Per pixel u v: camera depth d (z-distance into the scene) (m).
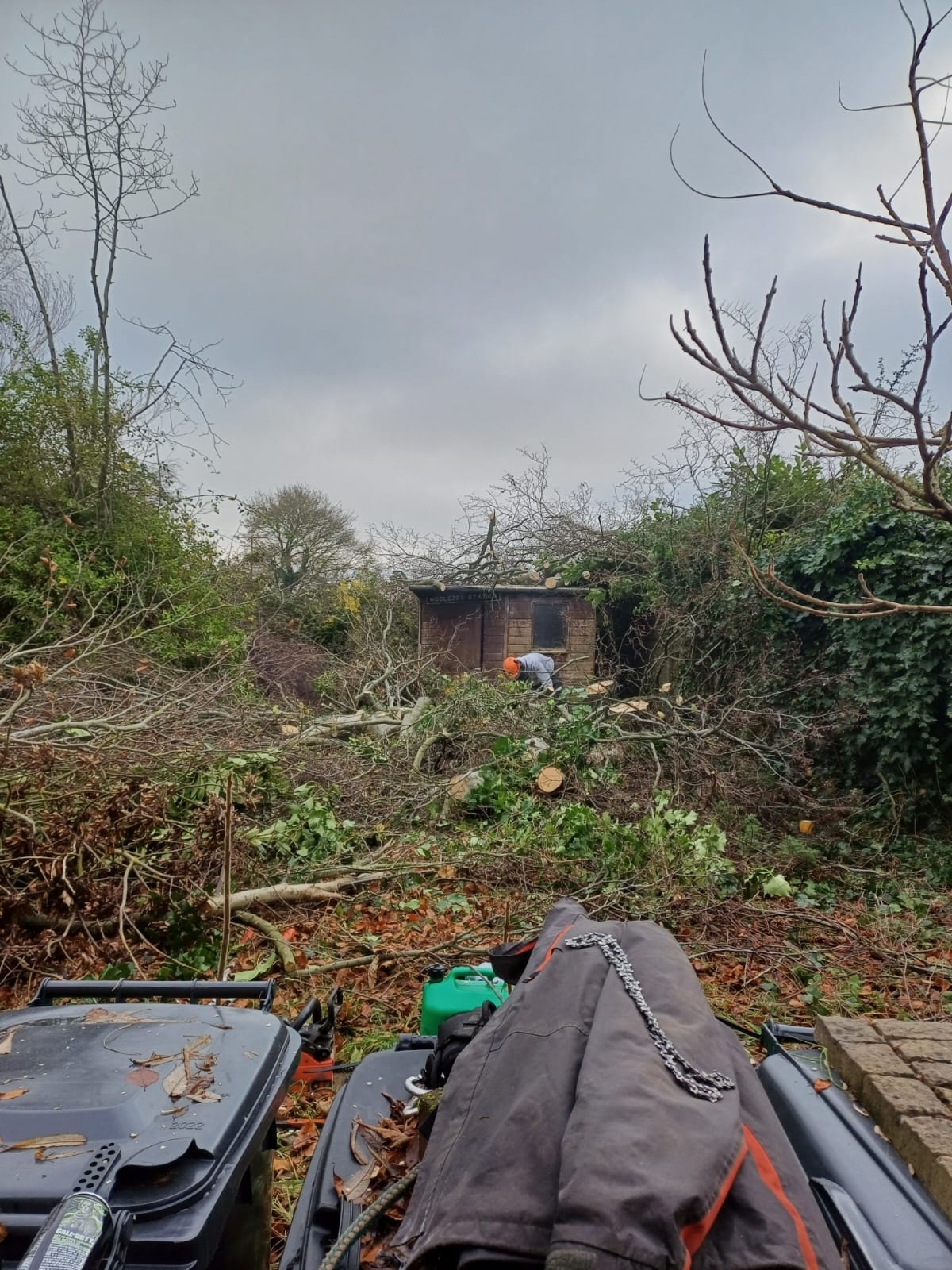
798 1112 1.84
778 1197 1.26
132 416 12.45
